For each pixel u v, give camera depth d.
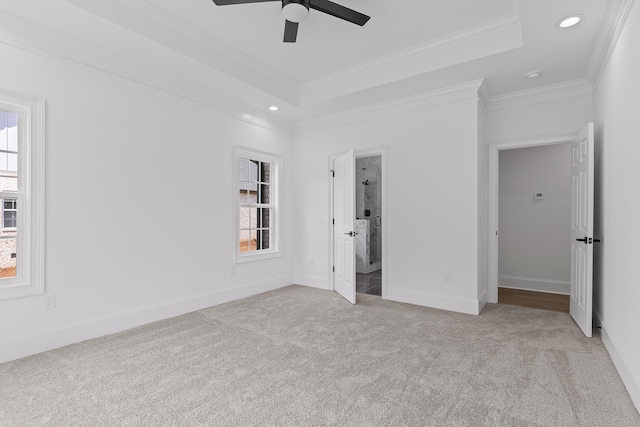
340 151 4.76
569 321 3.41
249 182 4.79
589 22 2.52
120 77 3.13
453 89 3.77
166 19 2.83
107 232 3.04
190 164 3.76
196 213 3.83
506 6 2.69
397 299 4.22
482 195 3.99
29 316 2.58
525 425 1.72
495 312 3.74
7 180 2.60
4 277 2.63
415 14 2.79
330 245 4.84
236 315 3.60
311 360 2.49
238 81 3.63
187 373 2.28
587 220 2.98
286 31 2.65
